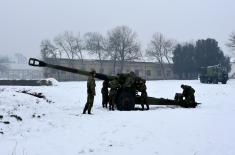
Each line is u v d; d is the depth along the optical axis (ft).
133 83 53.21
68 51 328.08
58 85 145.48
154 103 55.06
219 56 321.73
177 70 333.62
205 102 65.57
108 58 331.57
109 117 41.60
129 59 318.24
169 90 110.42
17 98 52.65
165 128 33.50
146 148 26.91
